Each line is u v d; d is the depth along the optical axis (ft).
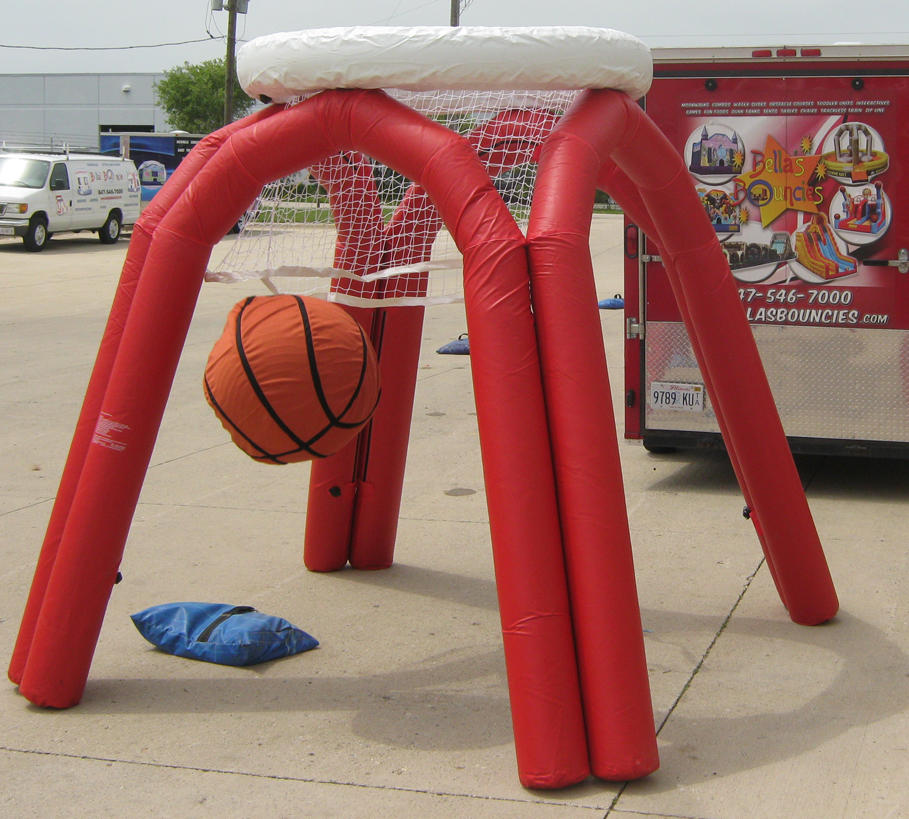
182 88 192.24
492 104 13.64
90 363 38.55
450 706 12.92
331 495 17.51
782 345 22.12
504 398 10.93
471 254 11.12
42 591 13.29
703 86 21.86
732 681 13.53
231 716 12.68
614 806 10.57
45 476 24.08
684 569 17.83
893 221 21.33
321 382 11.49
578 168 11.50
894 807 10.57
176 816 10.51
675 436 23.38
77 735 12.21
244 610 15.16
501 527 10.91
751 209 21.94
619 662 10.82
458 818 10.40
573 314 11.03
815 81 21.36
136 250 13.04
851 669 13.85
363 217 15.79
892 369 21.67
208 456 25.85
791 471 14.87
